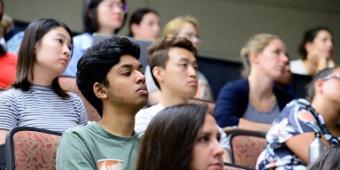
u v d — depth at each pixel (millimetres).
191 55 5539
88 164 4059
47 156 4551
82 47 7027
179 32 7617
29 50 5246
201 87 7910
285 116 5340
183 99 5488
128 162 4113
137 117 5312
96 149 4109
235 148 5699
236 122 6680
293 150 5250
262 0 10945
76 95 5426
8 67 6383
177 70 5473
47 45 5250
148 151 3303
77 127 4184
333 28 11047
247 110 6848
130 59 4234
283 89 7223
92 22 7371
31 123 5129
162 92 5508
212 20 10805
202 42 10766
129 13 10516
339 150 3822
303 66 8586
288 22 10992
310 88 5441
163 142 3277
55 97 5285
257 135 5812
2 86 6305
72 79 5930
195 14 10766
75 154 4059
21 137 4527
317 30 8641
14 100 5156
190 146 3246
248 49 7035
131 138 4195
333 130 5367
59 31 5309
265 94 6914
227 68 8836
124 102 4188
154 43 5629
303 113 5289
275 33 10938
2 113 5090
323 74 5383
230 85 6887
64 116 5262
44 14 10227
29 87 5230
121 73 4195
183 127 3266
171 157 3254
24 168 4469
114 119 4188
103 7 7359
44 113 5191
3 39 7117
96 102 4270
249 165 5691
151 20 8297
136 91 4180
